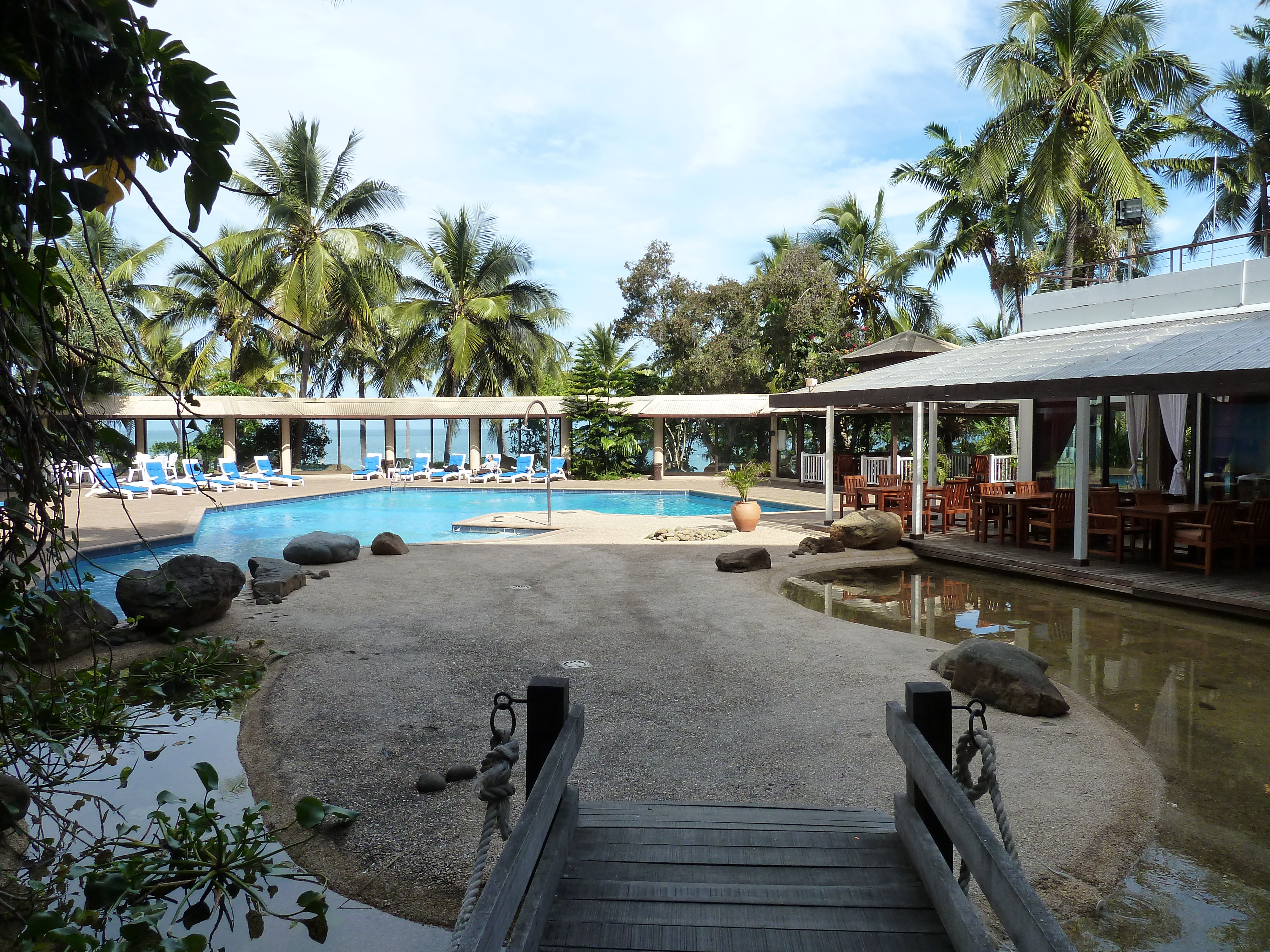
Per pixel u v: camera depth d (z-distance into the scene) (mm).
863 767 4328
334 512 20734
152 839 3771
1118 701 5656
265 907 3164
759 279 30703
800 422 26141
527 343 32312
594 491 25094
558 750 2678
